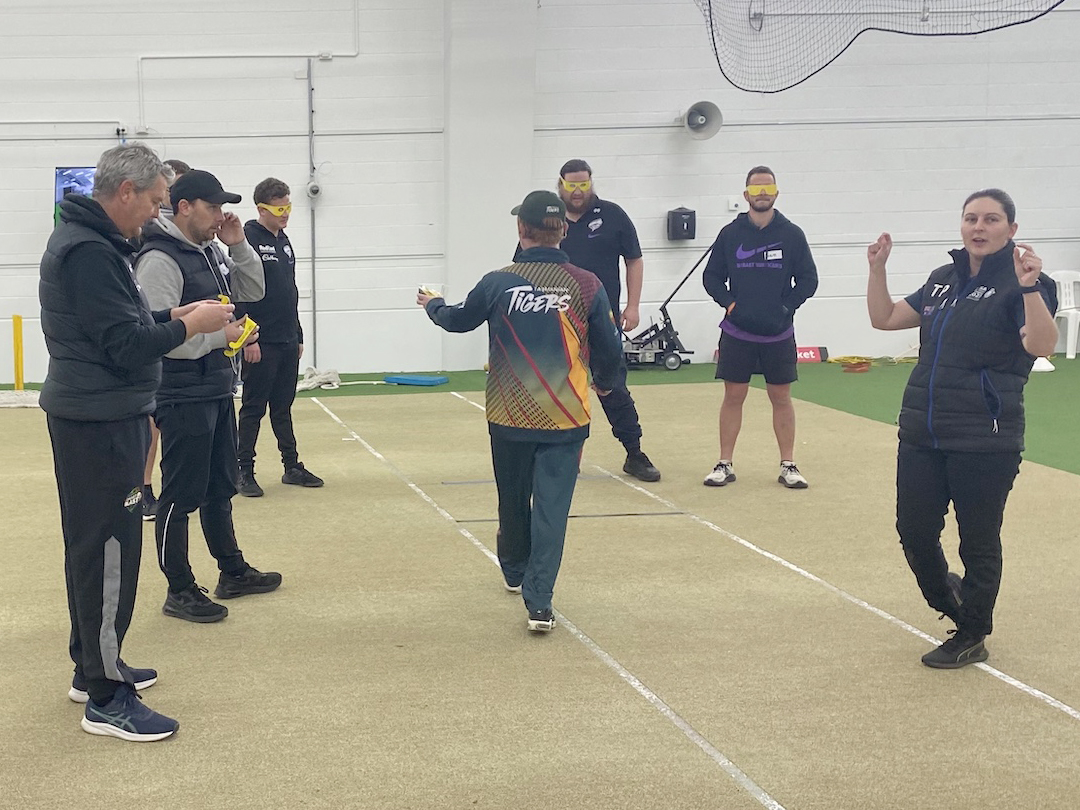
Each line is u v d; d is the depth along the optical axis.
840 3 12.43
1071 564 5.29
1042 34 12.82
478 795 3.11
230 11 11.55
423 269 12.23
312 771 3.24
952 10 12.62
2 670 3.98
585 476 7.10
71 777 3.20
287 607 4.68
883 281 4.20
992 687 3.88
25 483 6.85
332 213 12.00
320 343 12.14
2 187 11.37
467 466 7.44
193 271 4.31
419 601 4.77
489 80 11.80
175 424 4.26
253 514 6.17
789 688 3.87
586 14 12.15
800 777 3.23
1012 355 3.85
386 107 11.91
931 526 3.99
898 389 10.72
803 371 12.03
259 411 6.53
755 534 5.80
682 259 12.64
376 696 3.78
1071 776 3.25
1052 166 13.05
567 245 6.97
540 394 4.27
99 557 3.37
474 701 3.75
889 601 4.78
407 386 11.30
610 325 4.41
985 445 3.83
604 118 12.33
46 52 11.30
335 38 11.73
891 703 3.74
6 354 11.57
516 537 4.64
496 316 4.35
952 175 12.93
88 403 3.29
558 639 4.33
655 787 3.17
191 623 4.47
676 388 10.83
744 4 12.34
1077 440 8.24
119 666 3.48
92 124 11.45
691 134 12.24
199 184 4.24
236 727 3.53
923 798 3.11
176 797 3.09
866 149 12.75
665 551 5.51
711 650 4.22
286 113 11.77
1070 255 13.21
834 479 7.01
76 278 3.21
